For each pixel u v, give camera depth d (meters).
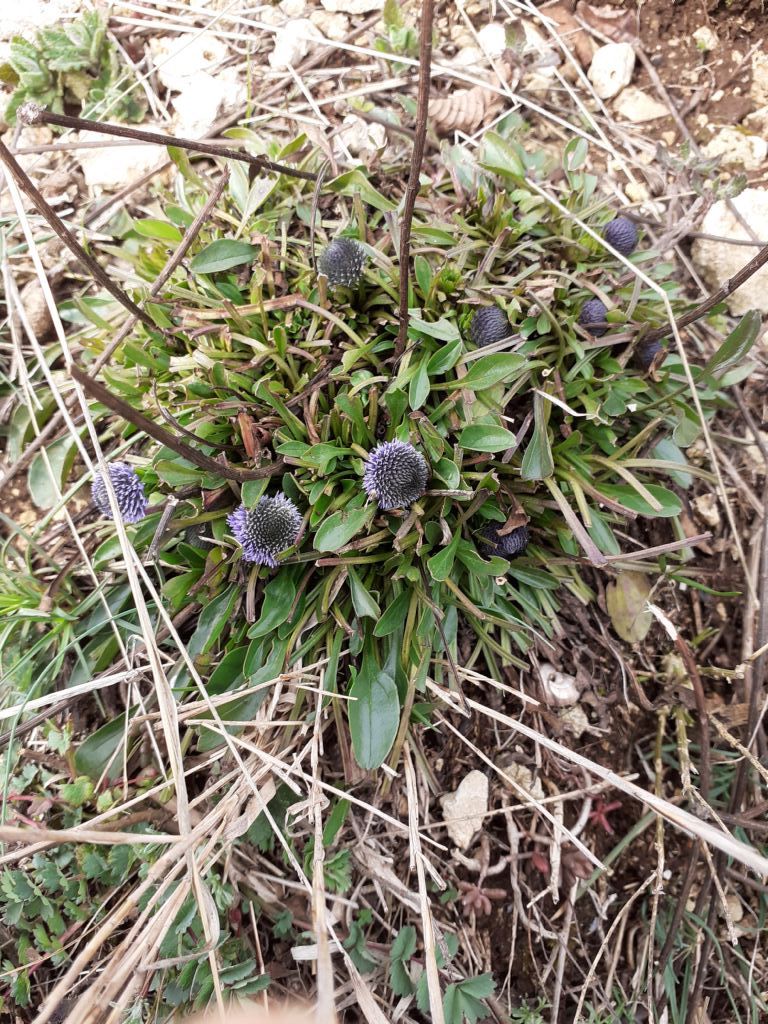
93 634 0.19
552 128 0.22
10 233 0.22
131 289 0.20
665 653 0.20
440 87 0.22
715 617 0.20
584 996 0.18
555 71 0.22
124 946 0.12
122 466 0.16
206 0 0.24
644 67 0.23
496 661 0.19
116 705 0.19
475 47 0.23
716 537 0.20
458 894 0.18
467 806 0.18
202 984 0.16
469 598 0.18
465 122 0.22
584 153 0.20
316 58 0.23
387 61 0.22
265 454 0.17
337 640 0.17
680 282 0.21
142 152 0.22
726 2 0.22
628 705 0.20
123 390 0.18
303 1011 0.17
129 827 0.17
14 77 0.23
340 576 0.17
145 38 0.24
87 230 0.21
